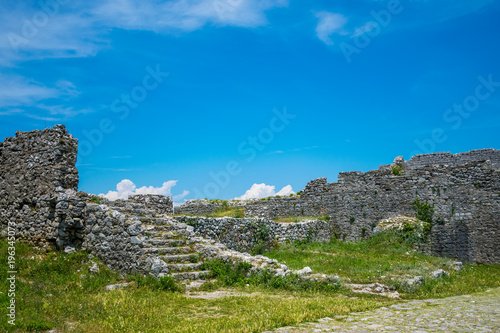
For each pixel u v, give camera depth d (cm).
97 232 1462
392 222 2619
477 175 2586
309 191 3219
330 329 784
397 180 2850
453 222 2591
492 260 2448
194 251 1535
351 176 3045
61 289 1127
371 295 1223
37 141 1672
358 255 2236
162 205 2231
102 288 1198
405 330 776
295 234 2619
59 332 798
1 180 1795
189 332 786
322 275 1362
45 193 1582
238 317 899
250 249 2264
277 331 772
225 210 3378
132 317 904
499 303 1086
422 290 1303
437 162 3453
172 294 1151
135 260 1320
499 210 2481
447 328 795
